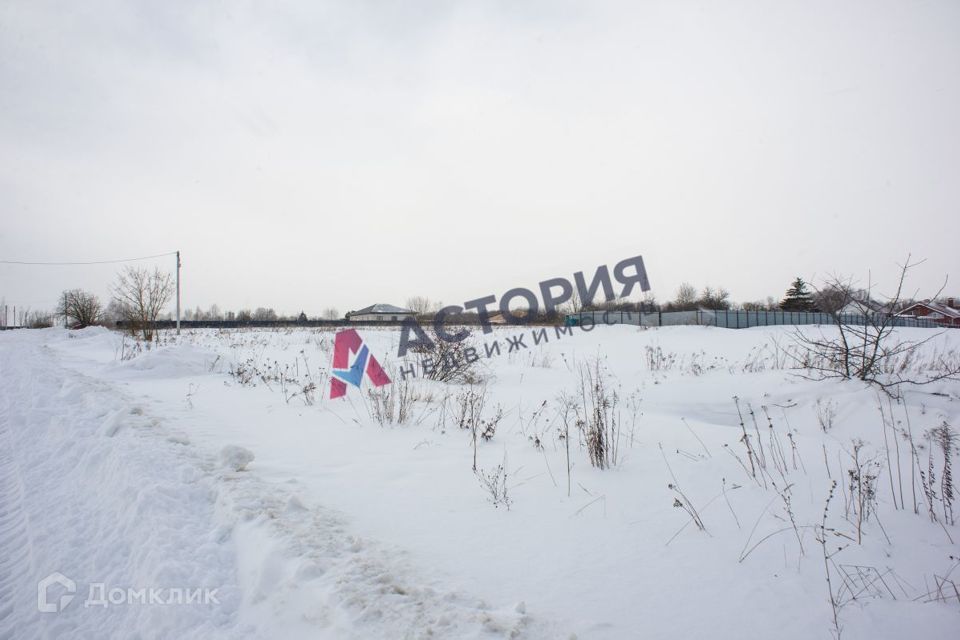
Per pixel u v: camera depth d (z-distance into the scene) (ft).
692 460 14.64
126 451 14.44
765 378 25.62
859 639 6.72
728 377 27.86
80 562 9.34
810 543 9.48
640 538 9.74
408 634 6.40
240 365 38.58
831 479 12.97
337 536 9.37
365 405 23.45
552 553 9.11
